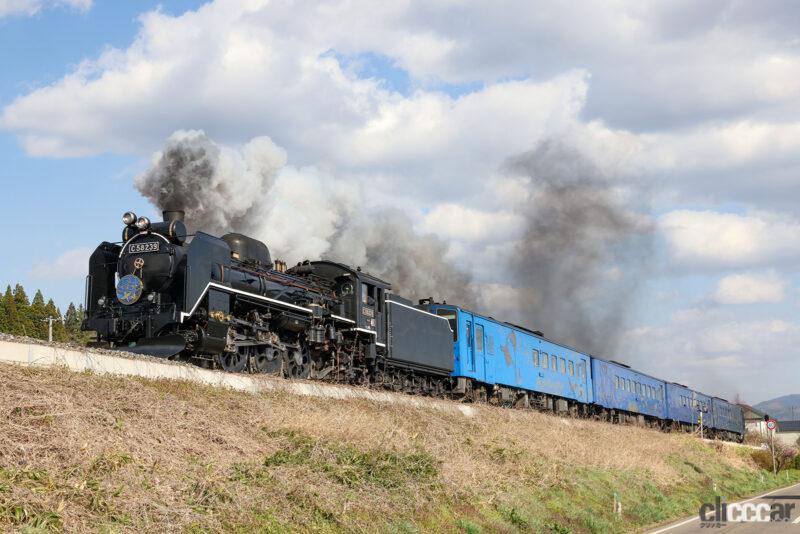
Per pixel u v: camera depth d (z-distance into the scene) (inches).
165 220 737.6
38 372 493.0
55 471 383.2
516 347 1330.0
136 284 710.5
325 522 468.4
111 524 359.6
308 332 858.1
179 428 507.5
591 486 839.1
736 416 2699.3
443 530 544.7
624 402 1739.7
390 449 643.5
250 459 511.2
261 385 695.7
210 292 706.8
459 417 956.0
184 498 414.6
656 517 819.4
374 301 972.6
